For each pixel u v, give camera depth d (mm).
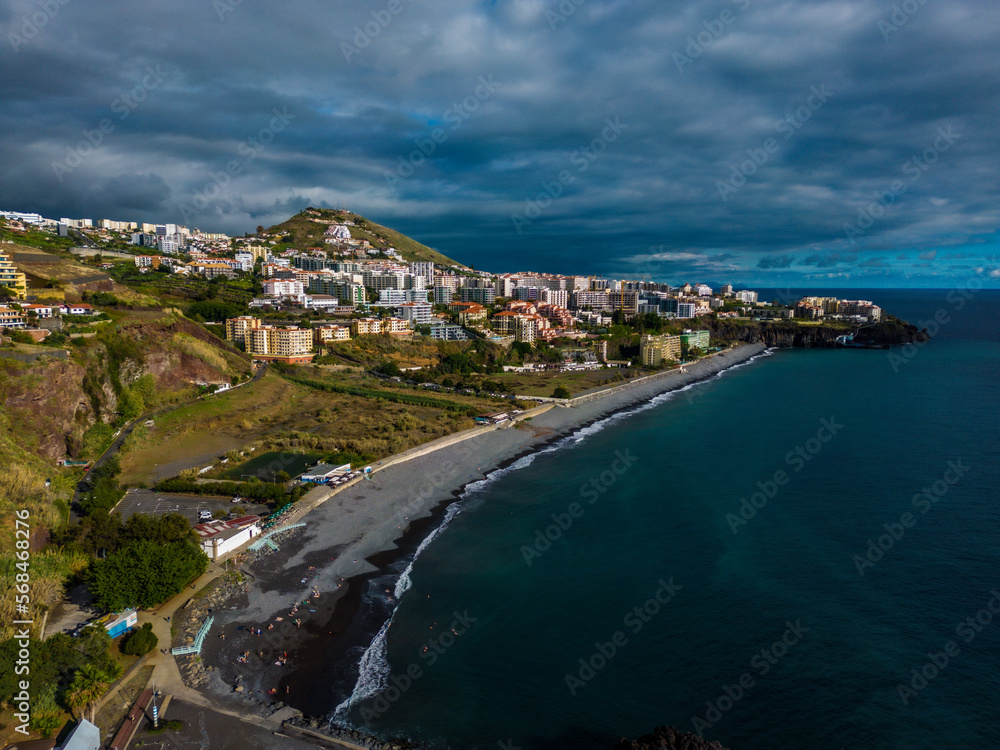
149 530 83688
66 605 72000
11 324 148625
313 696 60812
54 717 53250
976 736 55469
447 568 87875
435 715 58562
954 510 104938
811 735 56062
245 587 80188
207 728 54812
